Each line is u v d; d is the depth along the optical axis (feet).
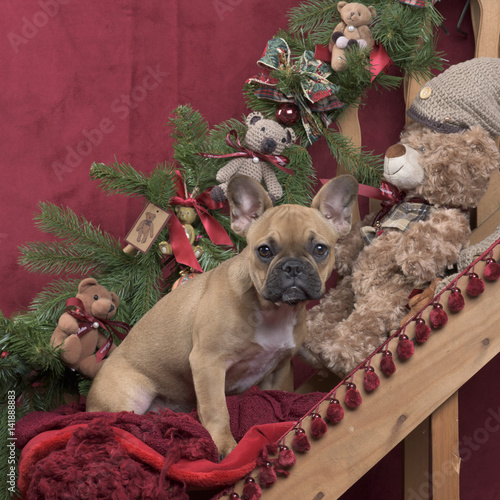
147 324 7.04
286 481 5.39
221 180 7.81
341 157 8.26
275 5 9.46
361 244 7.94
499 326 6.03
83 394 7.45
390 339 5.94
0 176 9.12
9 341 6.38
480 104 7.06
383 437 5.75
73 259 8.25
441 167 6.94
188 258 7.89
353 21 7.97
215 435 5.71
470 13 9.43
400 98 9.64
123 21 9.25
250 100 8.63
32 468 5.09
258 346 6.35
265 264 5.95
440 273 6.80
